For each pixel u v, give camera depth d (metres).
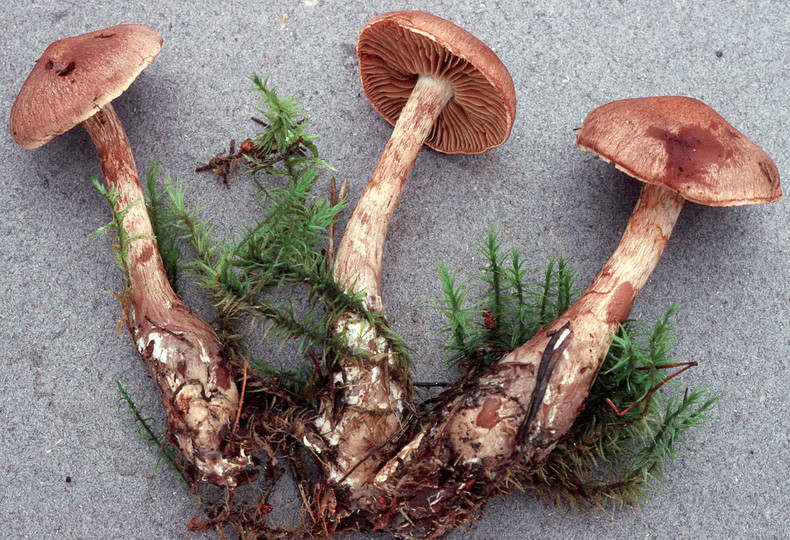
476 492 0.29
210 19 0.35
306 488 0.31
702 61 0.35
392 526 0.30
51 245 0.33
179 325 0.30
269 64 0.35
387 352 0.30
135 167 0.32
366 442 0.29
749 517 0.33
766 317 0.33
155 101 0.34
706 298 0.33
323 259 0.31
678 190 0.29
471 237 0.34
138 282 0.30
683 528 0.32
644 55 0.35
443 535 0.31
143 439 0.32
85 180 0.34
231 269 0.31
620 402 0.31
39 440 0.33
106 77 0.30
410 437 0.30
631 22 0.35
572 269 0.34
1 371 0.33
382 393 0.30
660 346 0.30
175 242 0.33
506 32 0.35
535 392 0.28
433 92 0.32
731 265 0.34
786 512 0.33
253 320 0.31
